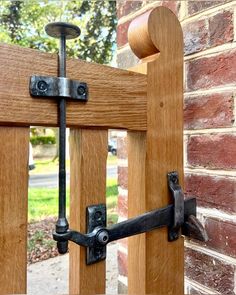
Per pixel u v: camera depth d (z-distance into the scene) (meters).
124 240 0.59
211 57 0.43
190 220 0.40
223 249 0.41
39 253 1.73
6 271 0.28
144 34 0.38
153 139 0.38
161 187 0.39
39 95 0.28
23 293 0.29
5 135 0.28
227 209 0.40
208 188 0.43
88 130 0.33
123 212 0.59
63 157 0.29
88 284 0.33
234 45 0.40
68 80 0.29
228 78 0.40
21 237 0.29
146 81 0.37
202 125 0.44
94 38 2.37
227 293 0.40
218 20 0.42
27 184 0.29
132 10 0.57
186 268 0.46
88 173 0.33
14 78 0.27
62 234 0.29
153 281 0.38
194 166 0.45
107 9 2.36
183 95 0.43
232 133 0.40
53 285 1.22
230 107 0.40
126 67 0.59
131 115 0.36
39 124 0.28
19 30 2.55
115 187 3.41
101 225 0.33
